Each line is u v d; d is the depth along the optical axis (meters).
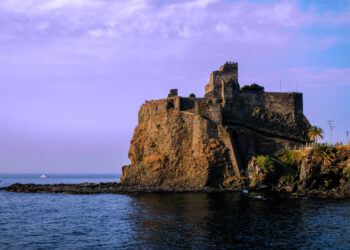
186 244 41.81
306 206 70.44
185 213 63.09
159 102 136.50
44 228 53.47
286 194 94.38
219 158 115.31
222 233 47.00
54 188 128.75
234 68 140.50
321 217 57.88
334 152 99.62
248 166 113.56
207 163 114.06
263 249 39.69
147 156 134.38
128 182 131.88
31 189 122.88
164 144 128.50
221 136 119.31
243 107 136.25
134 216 62.22
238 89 137.62
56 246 42.47
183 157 122.69
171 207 71.12
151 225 52.94
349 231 47.97
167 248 40.31
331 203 74.81
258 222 54.00
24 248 41.81
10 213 69.44
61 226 54.94
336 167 97.25
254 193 97.88
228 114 133.75
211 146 116.31
